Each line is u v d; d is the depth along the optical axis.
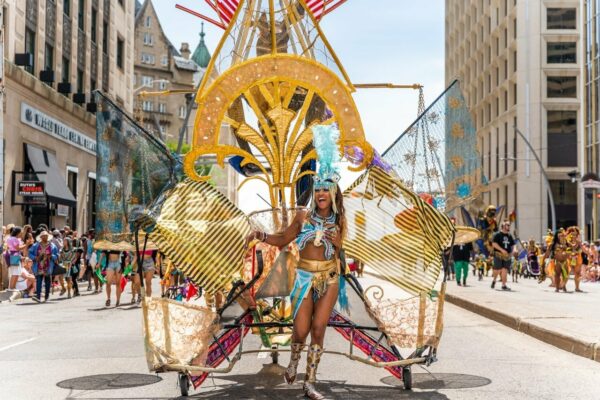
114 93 41.25
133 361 8.41
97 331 11.56
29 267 20.20
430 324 6.48
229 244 6.23
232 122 7.11
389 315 6.55
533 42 54.09
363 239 6.50
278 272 6.54
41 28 29.27
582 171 43.59
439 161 7.79
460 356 8.52
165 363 6.02
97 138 7.54
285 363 8.14
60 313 15.01
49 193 26.91
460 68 75.31
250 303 6.86
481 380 6.97
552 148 53.88
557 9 54.22
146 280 16.08
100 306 16.84
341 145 7.10
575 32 53.94
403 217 6.52
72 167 33.47
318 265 6.08
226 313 7.19
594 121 41.72
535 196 53.50
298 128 7.15
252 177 7.38
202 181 6.43
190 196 6.34
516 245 29.05
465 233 7.42
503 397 6.17
